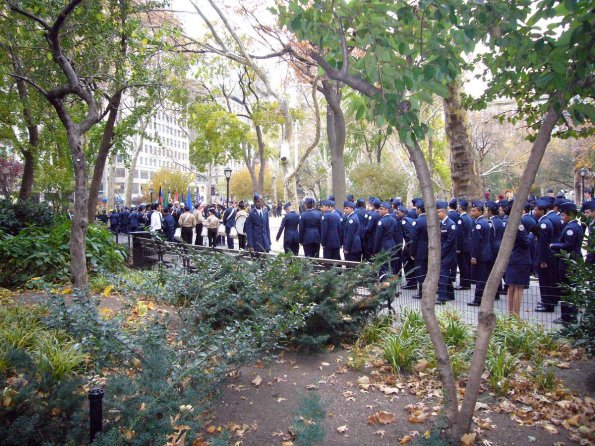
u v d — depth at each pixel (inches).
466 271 455.5
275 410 192.5
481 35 155.3
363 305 274.1
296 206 674.2
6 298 346.6
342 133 689.6
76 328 185.8
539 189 1920.5
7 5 335.9
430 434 151.2
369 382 220.5
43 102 578.9
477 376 156.0
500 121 281.1
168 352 173.0
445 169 1425.9
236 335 195.6
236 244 1002.7
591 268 212.7
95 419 122.0
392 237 468.1
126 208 1290.6
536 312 367.6
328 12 156.3
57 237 441.1
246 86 1060.5
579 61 135.8
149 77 475.5
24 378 161.3
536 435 174.6
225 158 1162.0
